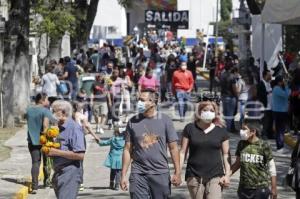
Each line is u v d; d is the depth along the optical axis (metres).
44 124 21.72
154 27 118.94
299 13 29.92
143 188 14.57
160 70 53.00
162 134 14.64
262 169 15.22
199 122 15.09
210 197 14.82
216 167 14.91
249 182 15.22
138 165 14.64
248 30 76.56
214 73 61.16
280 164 27.20
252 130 15.22
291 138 32.53
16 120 39.81
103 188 22.91
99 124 37.12
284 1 31.33
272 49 52.75
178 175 14.74
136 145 14.66
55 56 55.97
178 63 53.84
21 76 39.75
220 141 14.98
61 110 15.86
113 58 63.00
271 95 31.91
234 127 36.72
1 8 47.84
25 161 27.89
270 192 15.38
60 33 52.00
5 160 28.11
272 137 33.81
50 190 22.66
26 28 39.38
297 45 52.72
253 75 47.56
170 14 119.25
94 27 88.69
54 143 15.73
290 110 33.00
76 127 15.88
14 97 39.78
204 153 14.91
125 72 42.16
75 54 61.91
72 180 15.88
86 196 21.52
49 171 22.81
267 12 33.47
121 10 111.75
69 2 56.34
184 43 107.75
